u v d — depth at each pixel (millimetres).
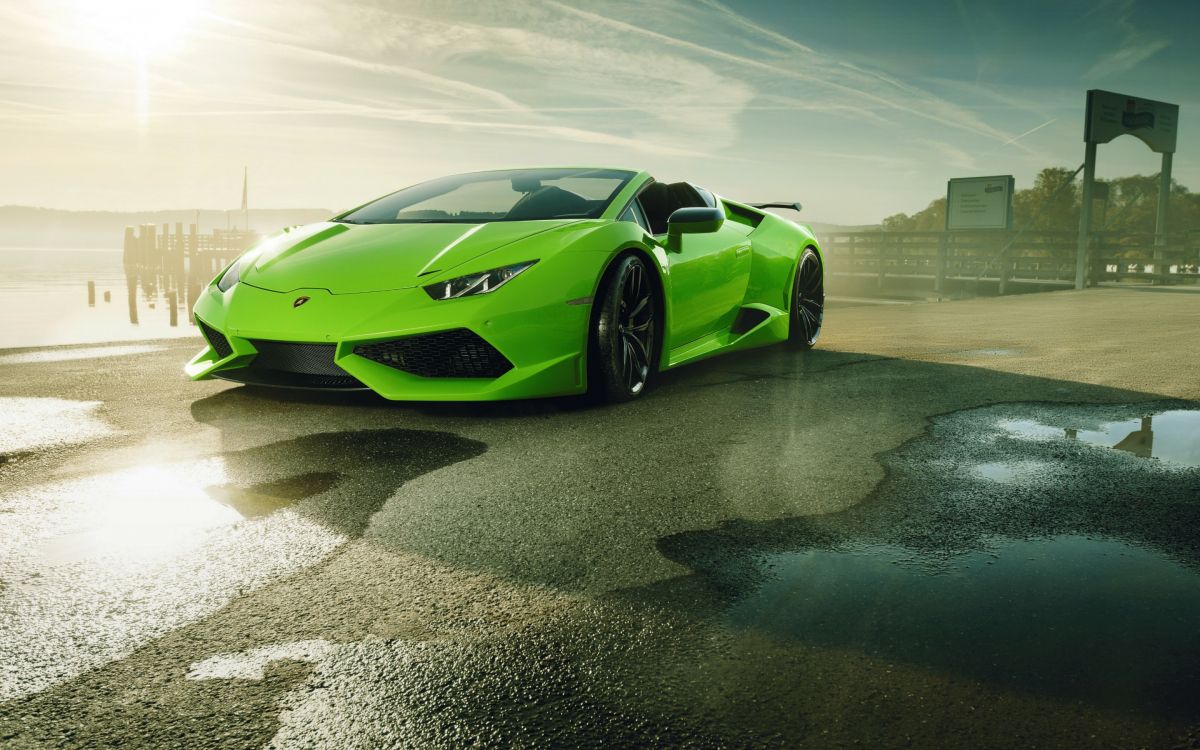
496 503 2074
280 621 1446
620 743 1104
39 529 1878
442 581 1613
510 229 3189
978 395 3479
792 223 4820
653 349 3521
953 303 9602
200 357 3387
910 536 1865
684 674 1276
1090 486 2238
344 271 3047
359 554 1744
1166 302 9656
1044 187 65562
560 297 3004
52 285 54094
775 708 1187
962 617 1469
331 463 2408
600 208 3486
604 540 1834
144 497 2100
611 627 1428
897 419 3027
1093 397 3439
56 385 3516
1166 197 15945
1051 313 7953
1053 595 1560
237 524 1916
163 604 1509
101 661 1312
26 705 1189
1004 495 2156
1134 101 15055
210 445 2594
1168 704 1195
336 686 1240
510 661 1313
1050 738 1116
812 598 1544
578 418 2998
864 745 1102
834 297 17938
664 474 2328
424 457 2475
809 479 2291
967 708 1186
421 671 1283
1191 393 3533
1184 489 2213
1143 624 1442
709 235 4000
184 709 1180
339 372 2953
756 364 4309
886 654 1337
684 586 1596
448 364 2949
